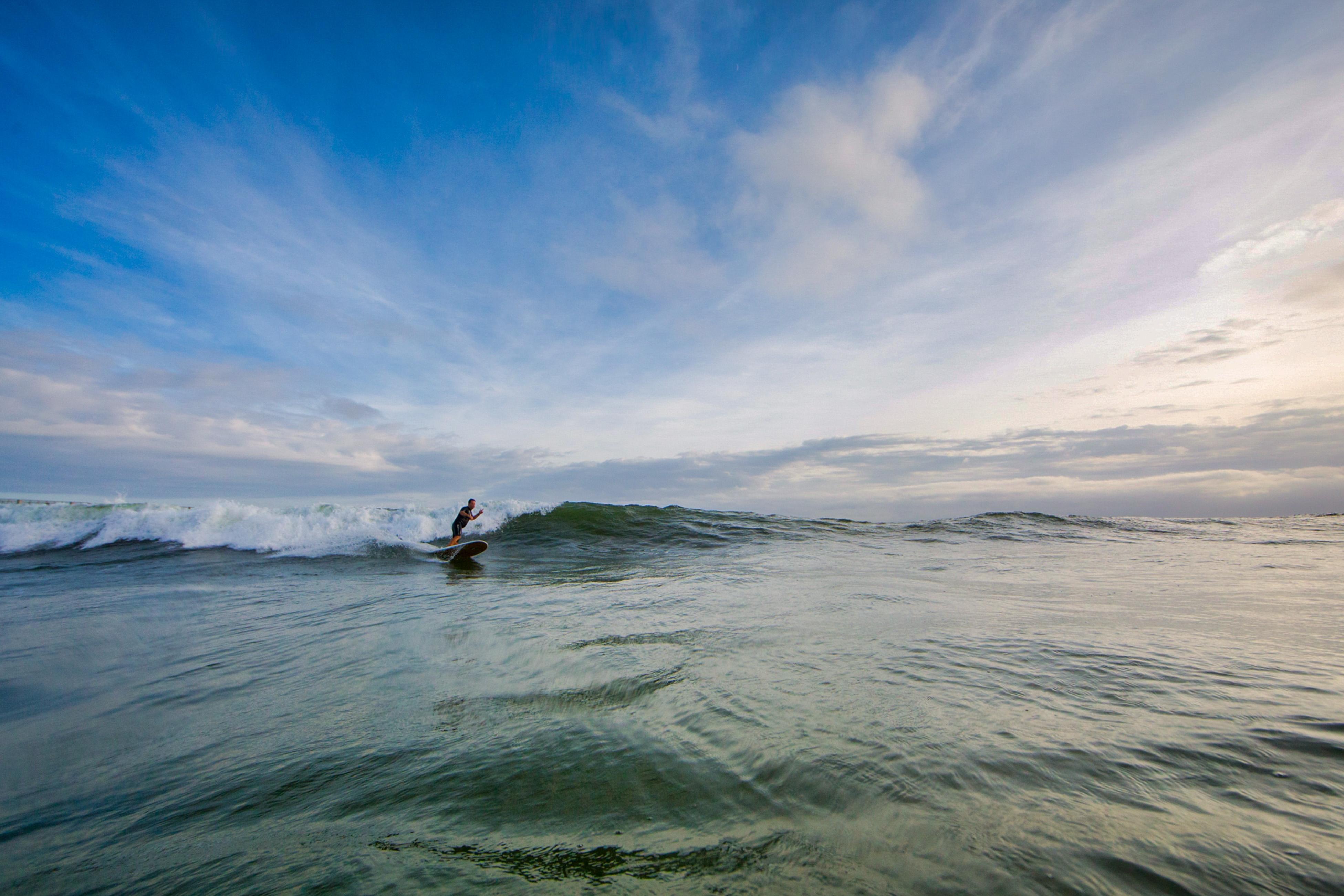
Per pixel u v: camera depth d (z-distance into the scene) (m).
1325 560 9.78
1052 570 8.68
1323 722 2.50
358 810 2.08
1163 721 2.54
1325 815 1.75
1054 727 2.50
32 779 2.54
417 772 2.33
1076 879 1.48
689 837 1.77
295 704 3.34
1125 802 1.86
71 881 1.77
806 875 1.55
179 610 6.67
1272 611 5.15
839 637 4.30
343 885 1.63
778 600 6.16
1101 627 4.52
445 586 8.19
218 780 2.42
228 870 1.76
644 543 14.20
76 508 14.30
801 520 17.98
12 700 3.67
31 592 8.16
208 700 3.51
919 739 2.39
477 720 2.88
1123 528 17.83
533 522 15.84
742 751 2.34
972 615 5.14
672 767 2.23
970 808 1.85
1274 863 1.52
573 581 8.41
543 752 2.43
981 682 3.16
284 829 1.99
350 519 14.92
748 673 3.42
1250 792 1.91
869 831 1.75
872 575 8.23
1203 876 1.47
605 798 2.04
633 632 4.75
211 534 13.52
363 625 5.61
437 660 4.12
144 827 2.08
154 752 2.77
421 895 1.55
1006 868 1.53
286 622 5.89
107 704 3.54
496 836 1.84
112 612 6.57
